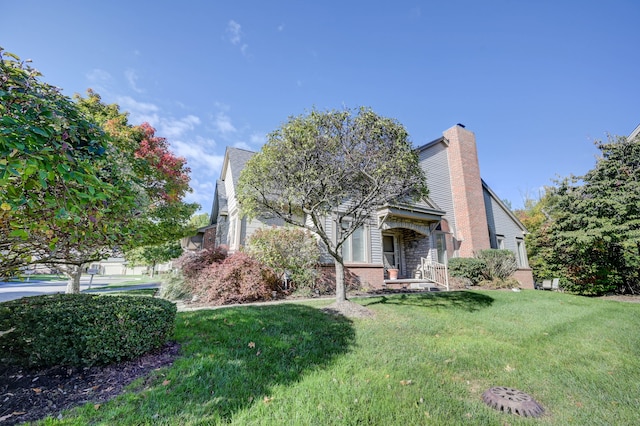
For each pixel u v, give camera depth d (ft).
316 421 8.16
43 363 10.68
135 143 30.27
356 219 23.08
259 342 14.02
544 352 15.30
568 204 45.29
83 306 11.40
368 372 11.46
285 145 18.89
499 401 9.86
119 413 8.30
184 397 9.21
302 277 30.68
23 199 7.13
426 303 25.71
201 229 57.77
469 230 49.42
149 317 12.10
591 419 9.21
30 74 9.47
